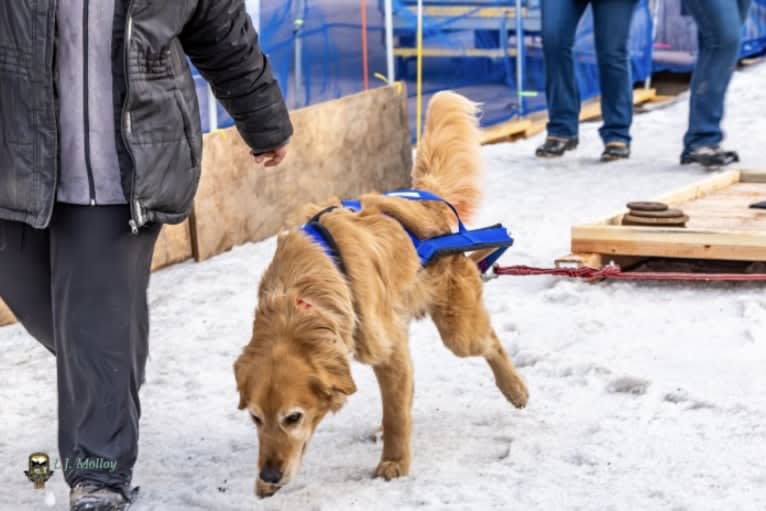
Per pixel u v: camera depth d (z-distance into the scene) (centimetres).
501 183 1138
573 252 799
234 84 480
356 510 465
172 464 521
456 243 529
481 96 1469
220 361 659
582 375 613
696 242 765
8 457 533
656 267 821
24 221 436
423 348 668
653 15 1750
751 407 551
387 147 1098
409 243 517
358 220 500
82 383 451
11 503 484
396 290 503
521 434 539
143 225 448
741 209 900
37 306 480
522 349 653
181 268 861
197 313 748
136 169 433
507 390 571
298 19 1202
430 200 554
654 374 605
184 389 619
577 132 1284
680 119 1523
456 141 592
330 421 568
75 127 433
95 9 425
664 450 509
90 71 429
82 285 445
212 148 886
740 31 1174
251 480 500
